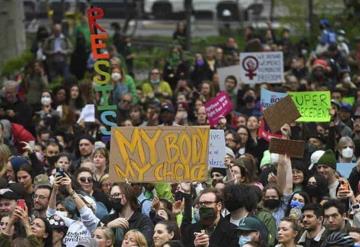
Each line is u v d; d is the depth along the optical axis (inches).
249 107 1787.6
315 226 1125.7
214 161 1336.1
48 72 2226.9
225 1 2871.6
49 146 1464.1
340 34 2384.4
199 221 1138.7
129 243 1086.4
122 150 1221.1
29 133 1565.0
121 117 1745.8
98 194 1264.8
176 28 2618.1
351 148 1423.5
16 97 1711.4
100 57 1573.6
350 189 1173.7
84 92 1795.0
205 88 1851.6
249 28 2410.2
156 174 1219.9
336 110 1609.3
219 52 2166.6
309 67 2210.9
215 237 1103.6
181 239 1136.8
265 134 1486.2
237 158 1331.2
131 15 2815.0
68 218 1182.9
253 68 1925.4
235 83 1914.4
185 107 1787.6
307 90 1811.0
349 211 1182.9
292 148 1235.2
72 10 2795.3
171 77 2112.5
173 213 1184.8
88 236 1170.6
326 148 1476.4
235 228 1098.7
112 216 1173.1
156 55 2551.7
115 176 1221.1
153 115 1696.6
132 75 2285.9
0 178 1233.4
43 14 2790.4
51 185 1219.9
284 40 2413.9
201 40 2623.0
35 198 1213.1
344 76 1973.4
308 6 2630.4
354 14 2551.7
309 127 1557.6
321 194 1234.0
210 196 1118.4
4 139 1529.3
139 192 1222.3
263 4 2876.5
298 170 1282.0
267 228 1115.9
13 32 2397.9
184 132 1219.2
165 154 1219.2
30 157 1393.9
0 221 1162.6
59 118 1706.4
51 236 1154.0
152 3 2883.9
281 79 1924.2
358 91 1748.3
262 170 1382.9
